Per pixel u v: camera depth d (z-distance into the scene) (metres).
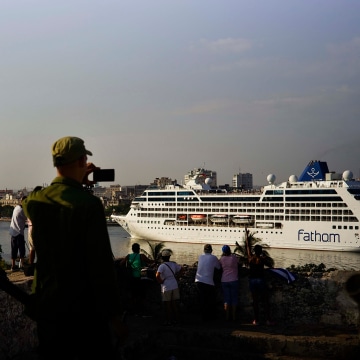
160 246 33.25
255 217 106.06
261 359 11.05
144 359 11.06
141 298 14.31
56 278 4.11
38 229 4.16
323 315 13.03
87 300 4.16
